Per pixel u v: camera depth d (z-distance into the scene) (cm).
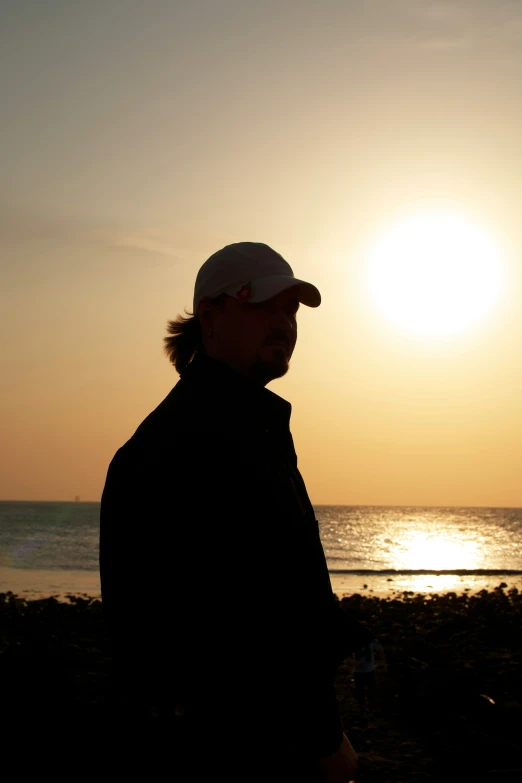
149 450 233
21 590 3419
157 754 217
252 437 238
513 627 1870
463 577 4884
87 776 527
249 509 223
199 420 235
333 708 217
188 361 307
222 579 219
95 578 4072
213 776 212
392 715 980
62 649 1311
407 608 2470
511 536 10662
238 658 215
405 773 743
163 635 220
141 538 225
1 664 867
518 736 846
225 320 268
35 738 609
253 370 264
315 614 221
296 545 226
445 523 14575
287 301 271
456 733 851
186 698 217
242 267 269
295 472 256
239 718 213
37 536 7650
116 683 235
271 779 211
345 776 217
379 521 14525
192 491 224
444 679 1050
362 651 988
